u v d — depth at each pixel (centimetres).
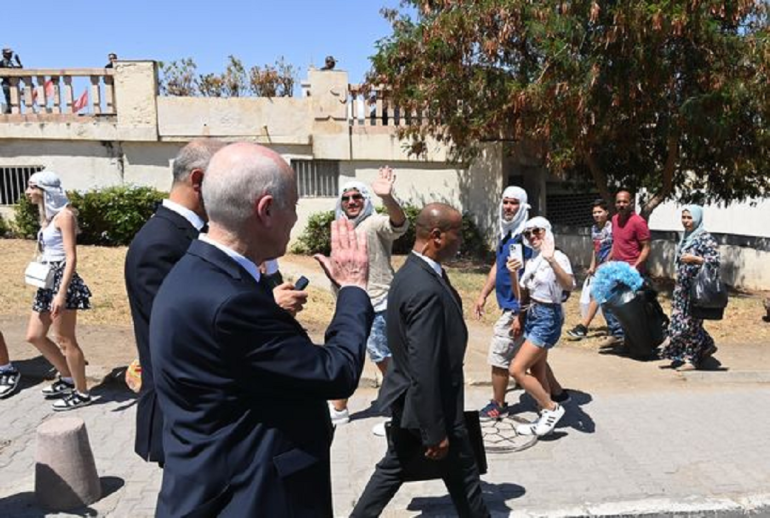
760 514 428
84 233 1422
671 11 1027
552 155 1338
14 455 502
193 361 196
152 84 1492
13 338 779
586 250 1581
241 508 196
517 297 524
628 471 481
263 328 194
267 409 203
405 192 1619
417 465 363
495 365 562
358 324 226
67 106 1493
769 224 1891
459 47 1241
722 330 957
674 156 1291
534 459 501
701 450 519
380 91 1474
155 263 291
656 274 1528
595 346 855
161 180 1531
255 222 204
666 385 681
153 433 294
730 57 1115
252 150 207
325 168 1600
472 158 1538
